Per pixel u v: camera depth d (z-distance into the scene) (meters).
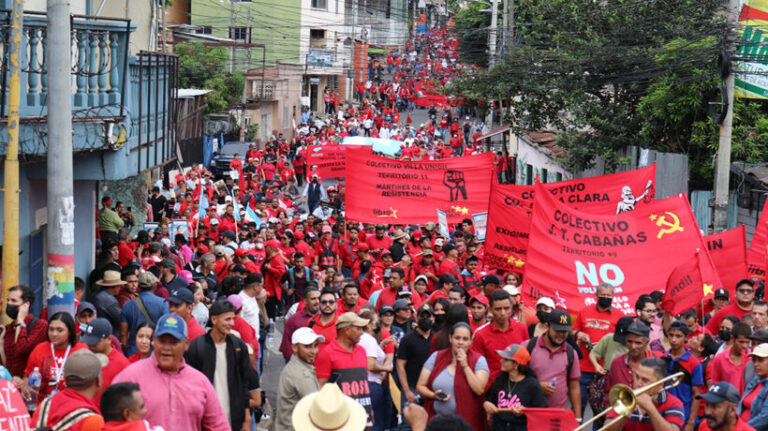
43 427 6.32
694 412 9.81
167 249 16.55
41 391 8.73
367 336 10.77
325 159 32.00
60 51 10.02
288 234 19.69
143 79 15.20
